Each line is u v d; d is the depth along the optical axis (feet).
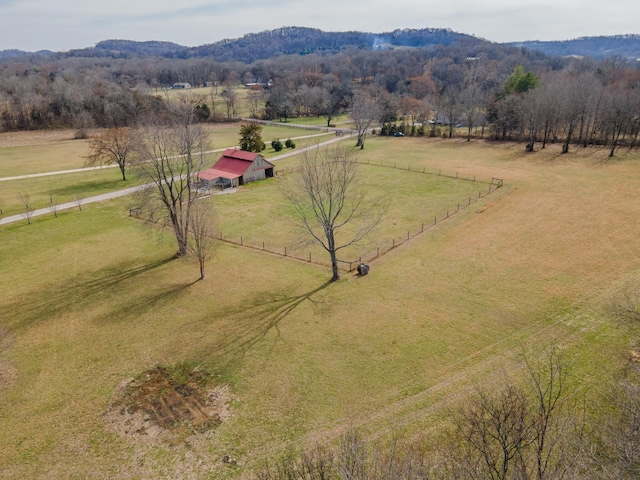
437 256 119.65
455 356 79.41
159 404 71.31
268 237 138.31
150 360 81.87
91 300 102.89
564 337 82.69
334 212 158.61
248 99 486.38
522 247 122.21
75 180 211.20
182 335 88.99
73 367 80.53
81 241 137.59
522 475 40.70
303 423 66.28
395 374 75.72
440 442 59.82
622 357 75.72
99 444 63.98
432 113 420.36
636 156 213.87
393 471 43.60
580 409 63.62
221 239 137.18
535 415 57.36
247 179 201.05
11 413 70.18
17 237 141.38
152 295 104.53
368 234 137.90
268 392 72.95
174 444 63.57
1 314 97.81
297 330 88.94
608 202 153.99
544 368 74.59
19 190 194.49
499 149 254.47
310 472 49.55
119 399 72.64
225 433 65.16
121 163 209.56
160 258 125.08
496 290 100.53
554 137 257.14
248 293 104.47
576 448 50.88
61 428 67.00
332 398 71.10
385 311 94.38
